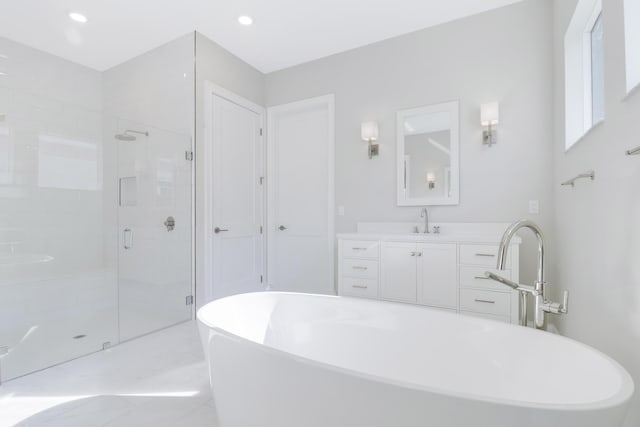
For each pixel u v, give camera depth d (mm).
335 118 3475
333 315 1741
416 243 2557
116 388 1807
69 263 2816
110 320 2672
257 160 3785
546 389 1156
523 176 2617
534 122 2584
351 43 3268
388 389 887
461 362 1396
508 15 2686
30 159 2682
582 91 2086
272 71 3840
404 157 3100
